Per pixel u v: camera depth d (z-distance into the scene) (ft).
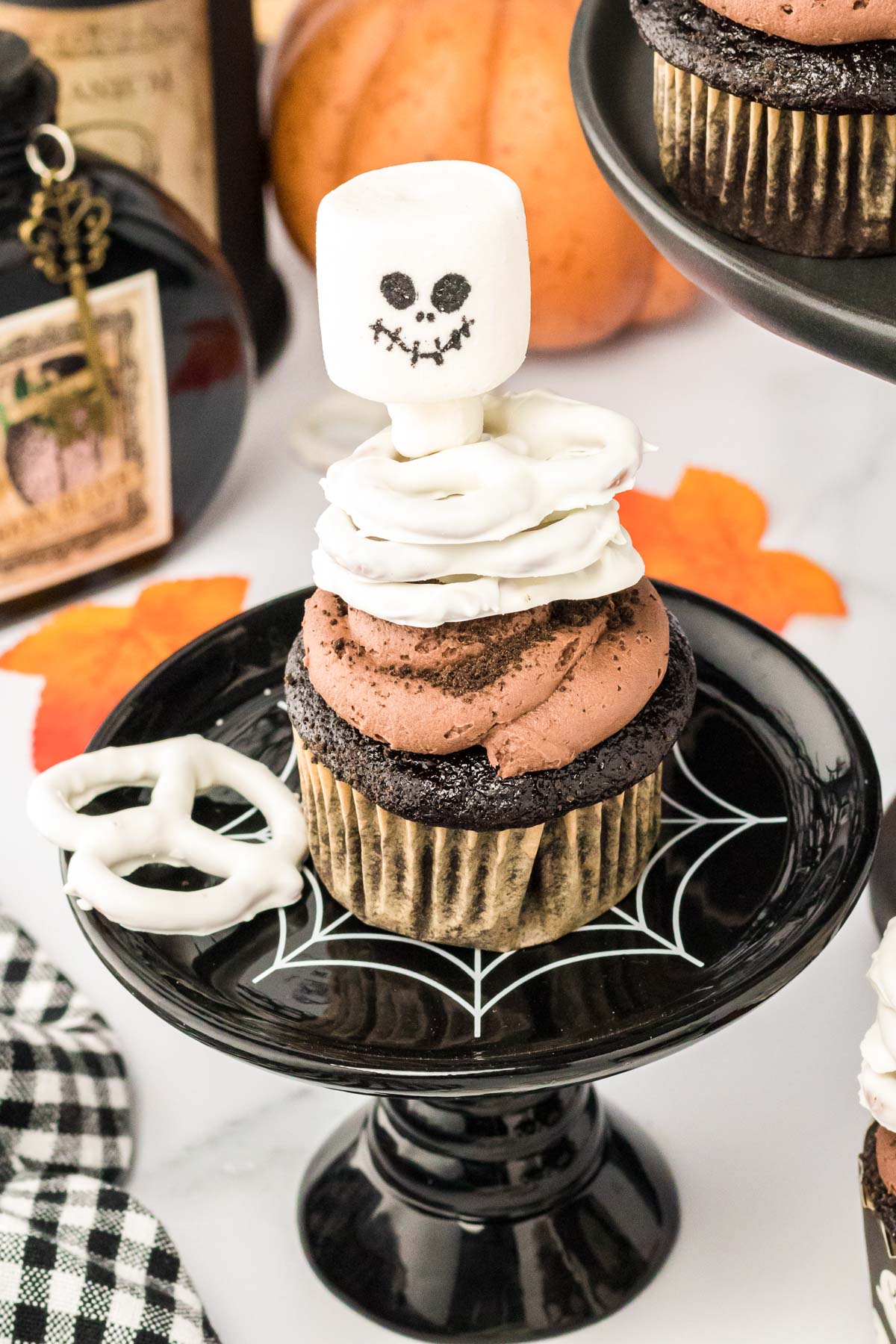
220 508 2.29
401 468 1.39
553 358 2.53
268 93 2.61
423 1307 1.59
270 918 1.49
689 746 1.59
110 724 1.59
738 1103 1.73
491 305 1.32
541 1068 1.34
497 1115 1.59
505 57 2.22
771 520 2.20
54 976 1.79
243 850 1.50
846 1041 1.77
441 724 1.41
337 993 1.42
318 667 1.45
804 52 1.55
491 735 1.41
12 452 2.04
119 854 1.49
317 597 1.49
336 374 1.35
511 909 1.45
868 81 1.53
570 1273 1.60
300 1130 1.73
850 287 1.60
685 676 1.49
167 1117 1.74
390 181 1.34
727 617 1.65
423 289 1.31
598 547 1.39
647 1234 1.63
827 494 2.24
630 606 1.47
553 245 2.28
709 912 1.47
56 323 2.01
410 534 1.36
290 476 2.35
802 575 2.10
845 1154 1.69
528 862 1.43
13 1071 1.67
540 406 1.43
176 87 2.21
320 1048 1.37
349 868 1.48
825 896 1.43
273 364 2.53
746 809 1.54
